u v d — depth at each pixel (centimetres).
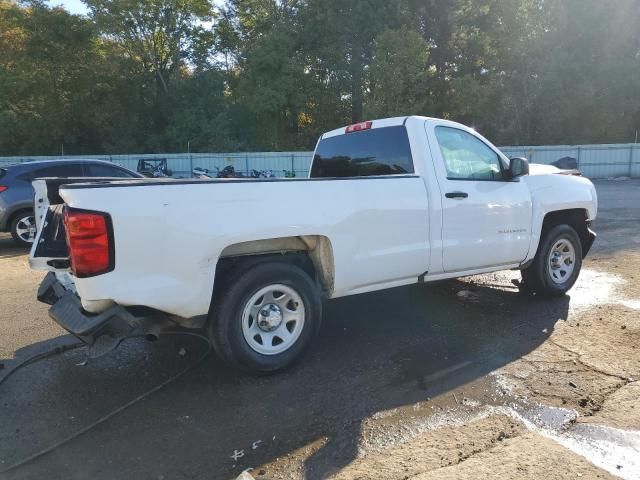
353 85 3825
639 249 867
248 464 290
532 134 3978
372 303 590
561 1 3753
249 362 386
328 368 416
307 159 3044
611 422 324
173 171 3045
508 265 546
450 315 544
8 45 3819
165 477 279
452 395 366
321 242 416
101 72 3841
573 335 475
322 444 308
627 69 3688
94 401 367
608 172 3075
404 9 3559
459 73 3809
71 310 369
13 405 361
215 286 386
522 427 321
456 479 269
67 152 3997
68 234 328
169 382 396
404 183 457
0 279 738
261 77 3700
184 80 4028
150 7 3897
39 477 281
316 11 3675
